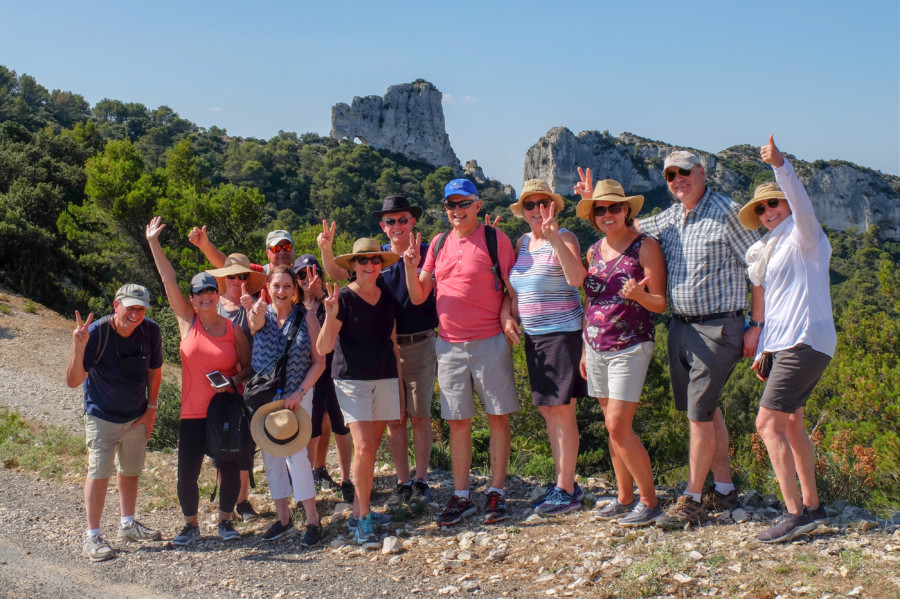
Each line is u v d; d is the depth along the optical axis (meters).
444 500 5.43
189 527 4.67
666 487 5.46
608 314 4.33
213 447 4.55
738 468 6.27
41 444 7.83
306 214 111.81
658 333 23.98
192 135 142.88
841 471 5.40
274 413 4.50
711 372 4.11
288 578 3.97
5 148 35.28
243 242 22.62
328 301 4.43
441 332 4.89
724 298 4.10
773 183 3.96
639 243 4.37
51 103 138.12
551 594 3.51
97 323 4.47
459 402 4.82
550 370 4.68
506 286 4.96
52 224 27.89
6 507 5.35
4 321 17.00
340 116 178.50
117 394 4.50
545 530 4.47
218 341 4.64
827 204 151.38
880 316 15.91
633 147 173.75
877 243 115.94
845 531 3.92
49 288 22.44
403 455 5.45
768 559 3.59
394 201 5.27
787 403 3.83
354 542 4.54
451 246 4.93
